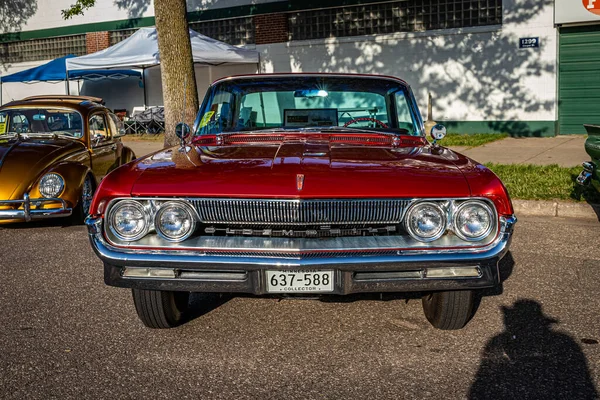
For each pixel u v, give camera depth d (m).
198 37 16.59
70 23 22.05
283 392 3.12
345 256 3.23
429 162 3.64
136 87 20.89
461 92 16.44
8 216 6.58
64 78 18.73
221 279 3.32
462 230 3.29
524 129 15.84
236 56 16.59
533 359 3.47
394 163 3.58
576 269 5.21
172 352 3.63
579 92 15.39
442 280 3.33
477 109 16.31
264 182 3.29
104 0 21.33
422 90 16.91
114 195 3.32
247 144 4.21
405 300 4.47
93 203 3.37
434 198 3.26
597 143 5.69
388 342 3.74
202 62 17.08
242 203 3.27
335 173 3.36
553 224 6.91
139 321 4.15
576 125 15.59
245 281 3.32
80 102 8.16
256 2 18.67
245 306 4.40
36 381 3.28
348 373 3.33
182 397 3.08
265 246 3.24
